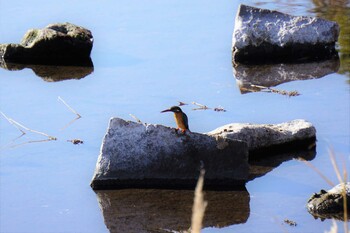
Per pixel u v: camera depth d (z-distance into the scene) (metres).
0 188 13.21
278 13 20.72
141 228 11.89
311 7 24.16
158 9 24.61
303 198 12.68
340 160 13.94
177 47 21.28
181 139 13.38
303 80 18.66
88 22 23.20
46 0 25.41
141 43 21.64
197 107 16.78
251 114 16.28
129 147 13.36
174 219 12.17
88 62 20.44
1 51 20.78
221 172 13.28
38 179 13.53
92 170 13.83
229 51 20.91
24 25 22.72
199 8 24.70
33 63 20.61
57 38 20.38
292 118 15.98
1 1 25.31
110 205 12.64
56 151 14.65
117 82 18.67
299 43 20.17
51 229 11.88
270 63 20.11
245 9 20.70
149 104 16.98
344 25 22.34
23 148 14.82
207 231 11.73
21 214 12.34
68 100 17.44
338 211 12.09
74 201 12.77
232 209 12.41
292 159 14.21
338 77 18.77
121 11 24.36
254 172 13.75
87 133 15.45
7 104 17.30
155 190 13.16
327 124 15.56
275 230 11.66
